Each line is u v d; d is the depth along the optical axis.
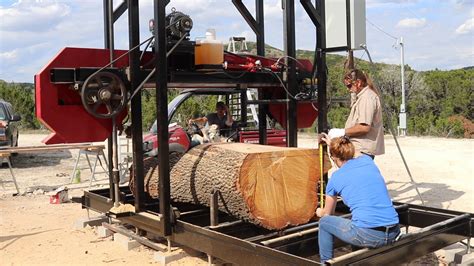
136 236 5.89
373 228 3.89
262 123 7.64
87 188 10.09
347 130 5.45
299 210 5.06
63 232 6.58
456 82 24.16
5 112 14.05
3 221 7.26
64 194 8.69
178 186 5.75
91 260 5.40
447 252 5.08
